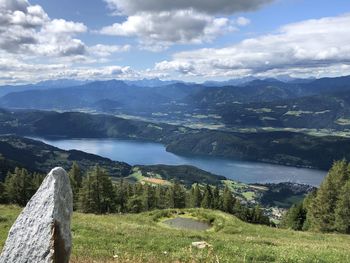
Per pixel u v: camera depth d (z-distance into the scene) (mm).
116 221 40938
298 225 85812
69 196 10562
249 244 27797
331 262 21203
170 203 107000
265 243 30078
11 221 31641
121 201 101375
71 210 10555
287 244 30109
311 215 68438
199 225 47219
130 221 44469
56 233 9719
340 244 35688
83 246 23375
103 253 20875
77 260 17688
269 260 21438
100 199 86375
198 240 28344
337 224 62031
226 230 41875
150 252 22188
